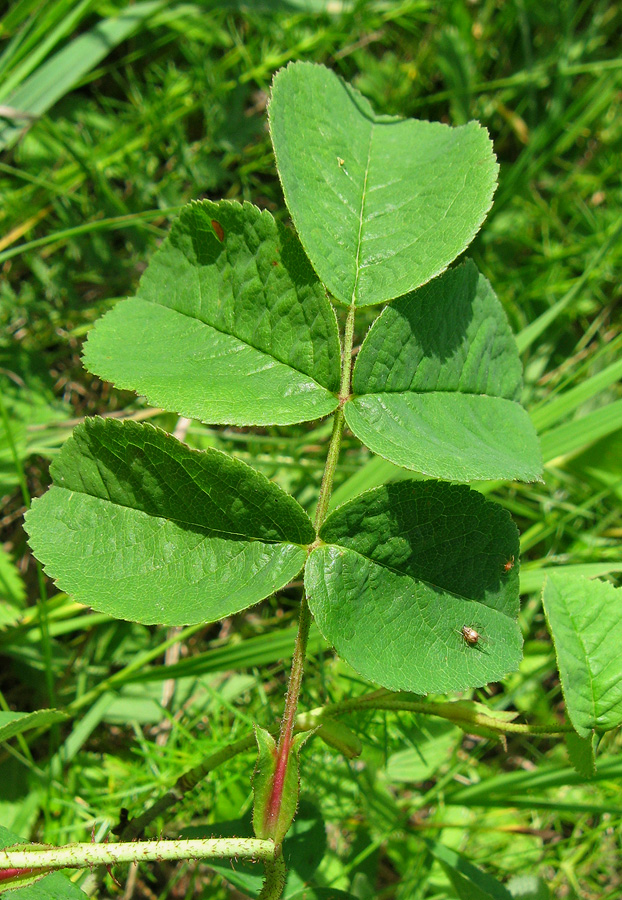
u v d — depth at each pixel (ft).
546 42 1.26
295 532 0.57
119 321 0.63
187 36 1.16
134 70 1.19
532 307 1.18
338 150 0.66
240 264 0.61
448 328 0.64
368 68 1.19
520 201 1.21
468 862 0.81
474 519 0.58
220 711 0.91
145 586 0.55
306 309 0.60
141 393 0.58
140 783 0.87
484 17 1.24
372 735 0.84
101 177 1.05
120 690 0.92
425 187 0.65
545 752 0.97
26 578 1.02
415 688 0.55
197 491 0.56
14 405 1.03
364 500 0.57
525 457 0.66
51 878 0.56
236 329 0.61
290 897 0.68
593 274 1.15
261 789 0.53
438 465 0.58
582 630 0.61
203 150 1.11
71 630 0.96
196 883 0.91
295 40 1.15
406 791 0.95
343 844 0.87
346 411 0.60
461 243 0.61
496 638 0.58
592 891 0.93
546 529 1.00
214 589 0.56
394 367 0.61
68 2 1.03
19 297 1.06
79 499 0.57
